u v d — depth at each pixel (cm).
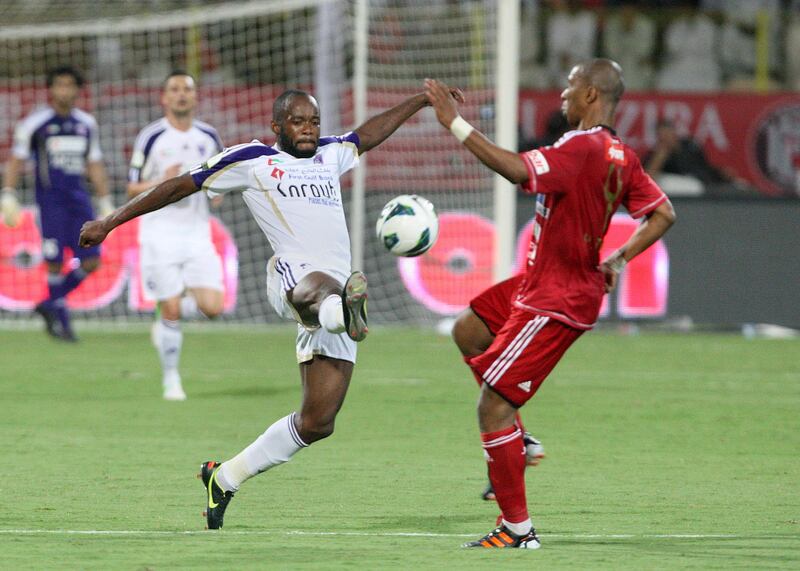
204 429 2908
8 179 4775
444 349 4916
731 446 2728
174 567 1498
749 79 7350
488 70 5544
